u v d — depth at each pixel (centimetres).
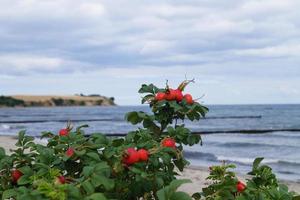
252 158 2706
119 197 279
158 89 331
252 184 290
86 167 247
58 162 273
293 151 3331
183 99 321
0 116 13425
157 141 323
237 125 7788
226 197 286
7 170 288
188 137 321
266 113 15875
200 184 1123
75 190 225
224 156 2825
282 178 1864
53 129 6181
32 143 296
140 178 262
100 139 295
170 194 214
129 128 6656
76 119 10812
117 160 271
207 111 323
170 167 294
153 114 329
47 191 217
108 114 16275
